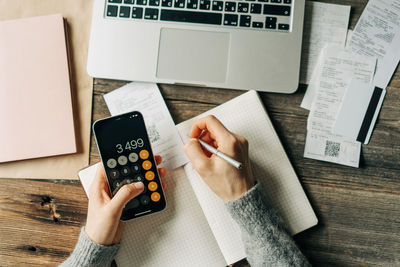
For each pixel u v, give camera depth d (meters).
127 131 0.54
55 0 0.62
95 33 0.59
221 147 0.52
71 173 0.61
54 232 0.61
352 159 0.60
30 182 0.61
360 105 0.60
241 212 0.53
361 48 0.61
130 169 0.54
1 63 0.61
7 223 0.61
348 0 0.61
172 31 0.59
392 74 0.61
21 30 0.61
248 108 0.59
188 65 0.59
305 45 0.61
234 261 0.57
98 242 0.52
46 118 0.60
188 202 0.59
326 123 0.60
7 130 0.60
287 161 0.59
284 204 0.58
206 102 0.61
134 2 0.59
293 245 0.54
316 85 0.60
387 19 0.61
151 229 0.58
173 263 0.58
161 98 0.60
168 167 0.59
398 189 0.60
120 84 0.61
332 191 0.60
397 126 0.60
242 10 0.58
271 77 0.59
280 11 0.58
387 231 0.59
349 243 0.59
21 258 0.61
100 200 0.53
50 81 0.61
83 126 0.61
